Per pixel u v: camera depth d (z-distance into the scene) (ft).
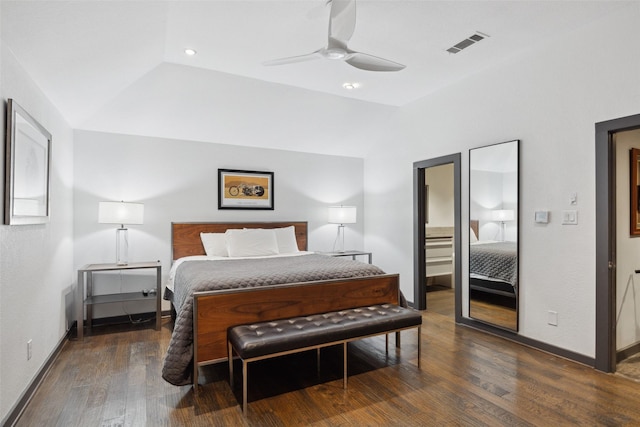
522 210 10.31
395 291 10.48
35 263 7.89
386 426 6.31
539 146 9.89
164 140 13.96
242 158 15.55
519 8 8.04
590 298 8.77
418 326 8.90
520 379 8.09
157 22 7.98
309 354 9.76
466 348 10.05
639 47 7.86
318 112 14.39
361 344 10.54
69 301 11.59
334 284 9.43
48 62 7.41
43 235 8.54
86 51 7.72
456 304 12.50
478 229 11.68
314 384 7.96
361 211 18.35
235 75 11.51
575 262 9.07
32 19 5.92
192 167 14.47
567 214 9.23
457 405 6.99
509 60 10.69
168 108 12.49
